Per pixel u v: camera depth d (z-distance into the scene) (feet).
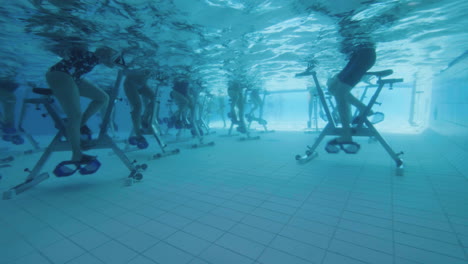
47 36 11.28
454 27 11.32
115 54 10.98
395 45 14.44
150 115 16.56
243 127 25.70
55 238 5.76
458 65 16.81
